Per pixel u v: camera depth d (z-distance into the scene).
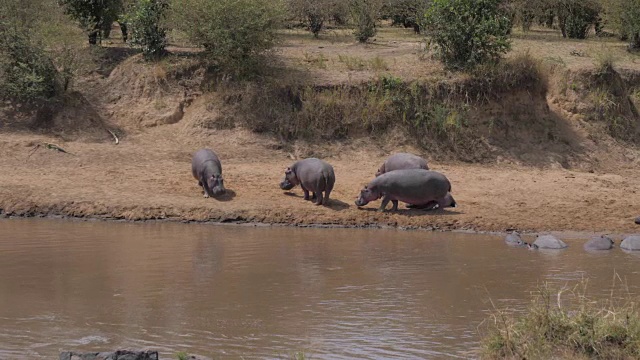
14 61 26.31
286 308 13.03
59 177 22.27
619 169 27.78
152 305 13.16
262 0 27.75
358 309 13.02
